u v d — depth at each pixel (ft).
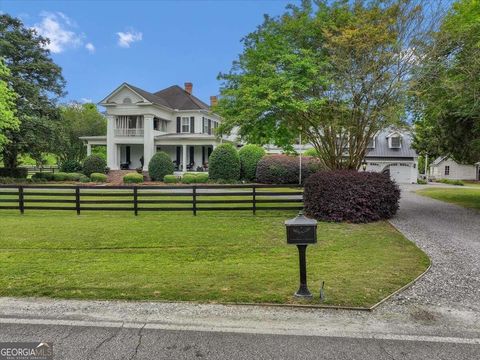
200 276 17.17
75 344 10.77
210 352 10.32
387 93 34.47
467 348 10.57
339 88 34.55
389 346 10.68
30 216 38.58
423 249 23.12
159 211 41.86
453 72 34.63
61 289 15.38
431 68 34.04
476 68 32.42
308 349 10.48
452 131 44.21
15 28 92.48
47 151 93.56
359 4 35.27
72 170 102.99
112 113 100.53
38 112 91.56
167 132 109.50
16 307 13.51
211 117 112.57
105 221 34.71
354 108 35.63
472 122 41.65
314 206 34.71
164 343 10.85
